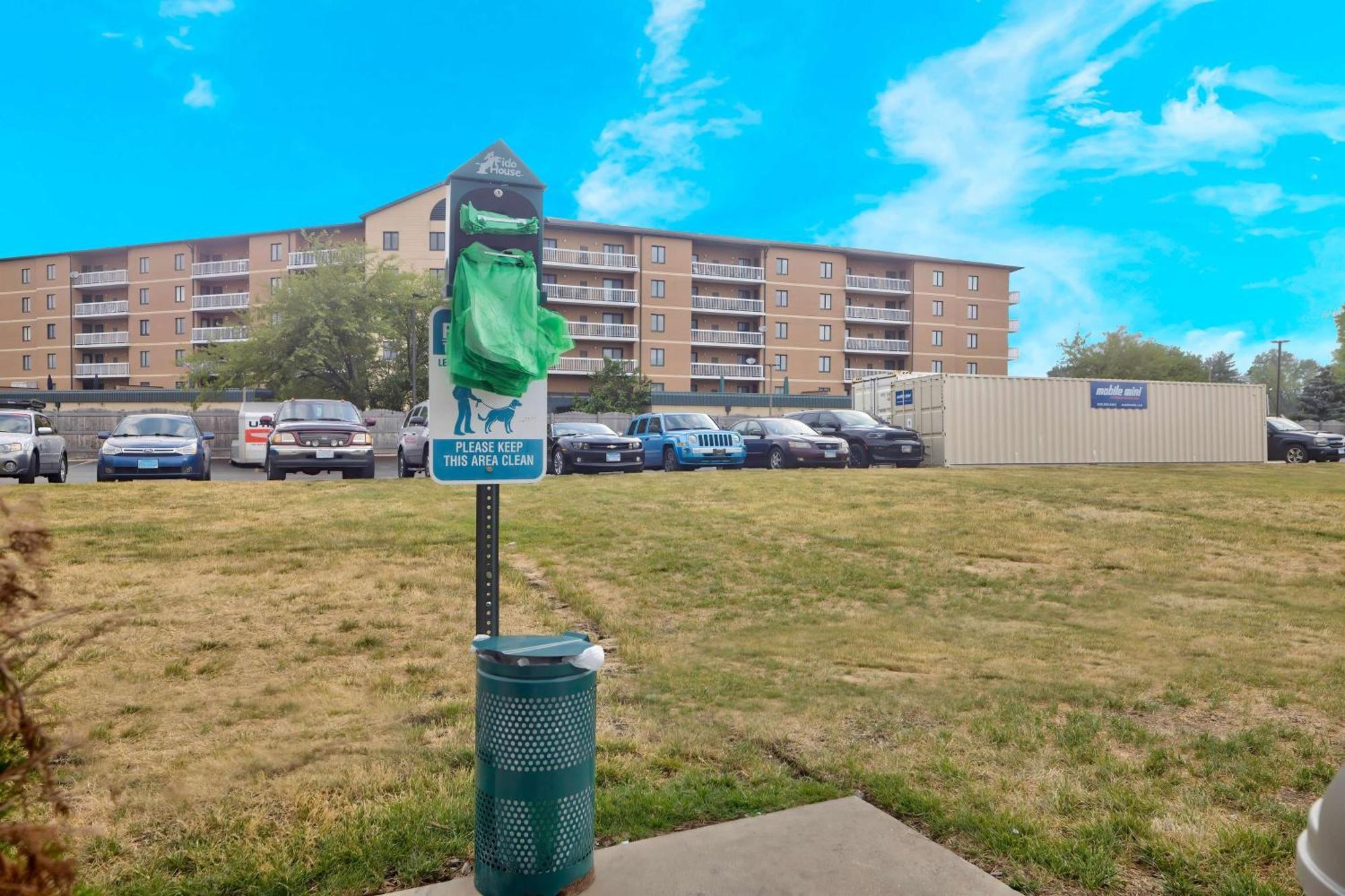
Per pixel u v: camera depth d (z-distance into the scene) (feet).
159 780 11.91
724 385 213.46
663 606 23.35
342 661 17.85
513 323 12.16
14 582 5.24
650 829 10.55
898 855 9.91
